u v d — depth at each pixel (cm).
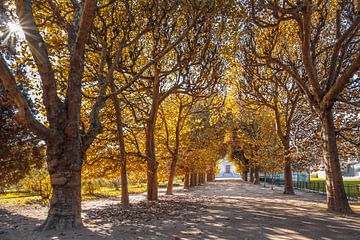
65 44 1310
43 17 1287
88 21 872
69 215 871
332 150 1295
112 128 1717
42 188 1884
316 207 1487
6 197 2595
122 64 1500
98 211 1355
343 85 1220
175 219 1111
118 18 1367
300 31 1315
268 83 2309
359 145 1512
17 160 1727
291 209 1412
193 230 894
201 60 1470
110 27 1415
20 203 1894
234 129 3888
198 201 1816
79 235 788
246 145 3694
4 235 801
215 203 1700
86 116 1600
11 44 1321
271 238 784
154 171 1819
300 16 1300
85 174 1866
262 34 1728
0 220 1100
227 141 4031
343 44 1367
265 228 926
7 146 1662
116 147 1786
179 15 1393
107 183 4212
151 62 1132
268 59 1497
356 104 1298
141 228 922
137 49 1614
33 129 825
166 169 2820
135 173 2300
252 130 3628
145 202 1717
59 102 901
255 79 2153
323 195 2333
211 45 1502
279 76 2192
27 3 876
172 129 2578
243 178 6312
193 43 1398
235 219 1111
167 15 1363
